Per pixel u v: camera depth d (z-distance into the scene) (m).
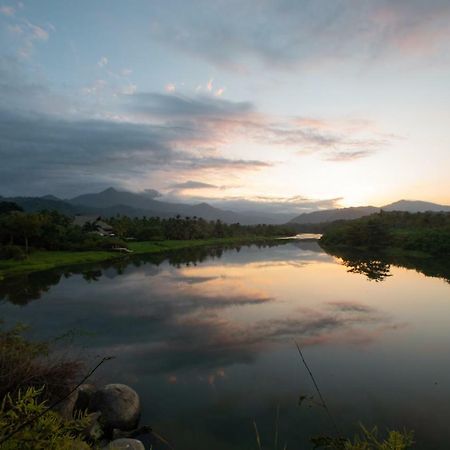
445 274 55.09
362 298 37.22
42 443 3.45
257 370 19.00
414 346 22.88
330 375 18.48
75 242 83.69
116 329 26.12
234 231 181.25
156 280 48.34
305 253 96.31
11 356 10.09
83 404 14.05
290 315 30.33
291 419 14.27
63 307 32.91
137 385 17.12
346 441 4.26
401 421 14.23
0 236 69.19
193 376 18.20
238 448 12.41
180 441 12.77
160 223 144.75
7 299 36.25
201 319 28.94
